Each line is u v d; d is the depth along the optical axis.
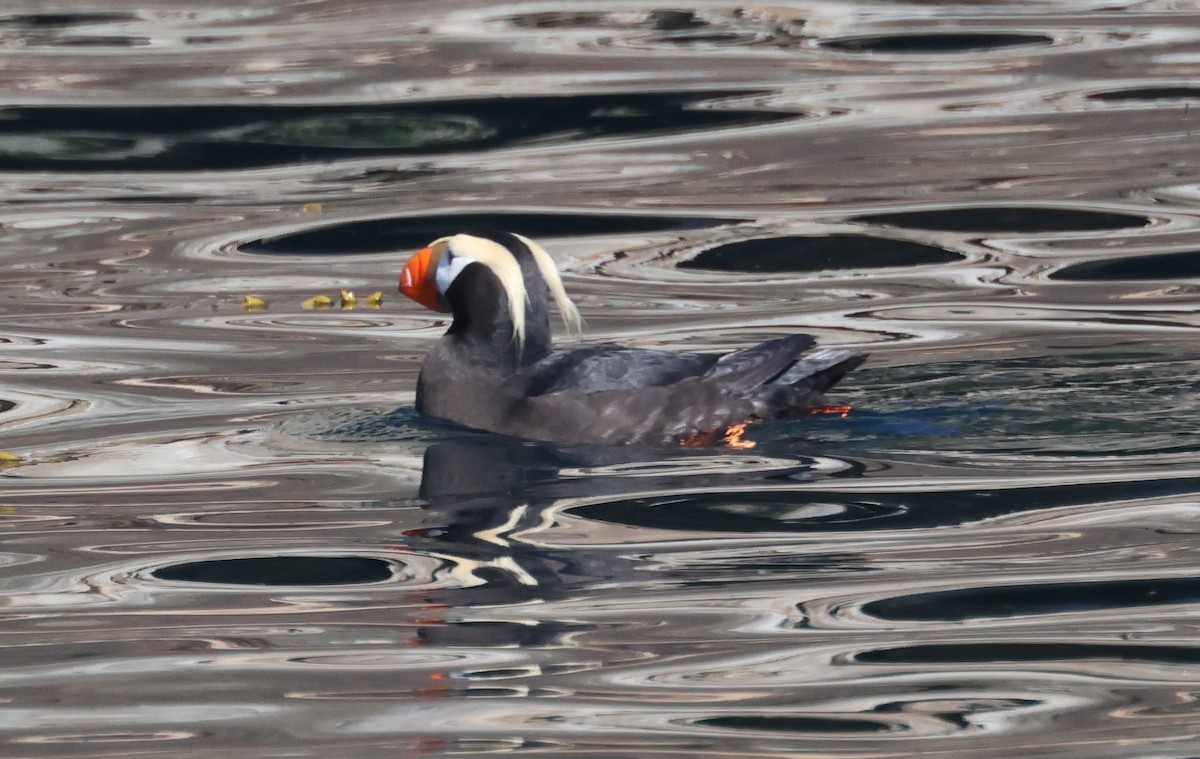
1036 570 9.75
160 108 23.08
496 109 23.06
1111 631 8.88
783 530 10.54
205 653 8.80
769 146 21.64
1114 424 12.53
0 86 23.80
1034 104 22.86
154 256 18.44
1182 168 20.22
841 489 11.26
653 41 25.84
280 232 19.20
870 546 10.20
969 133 21.78
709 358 12.90
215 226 19.55
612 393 12.62
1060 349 14.59
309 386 14.18
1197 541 10.12
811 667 8.49
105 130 22.44
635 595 9.50
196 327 16.03
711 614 9.20
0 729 7.91
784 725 7.83
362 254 18.56
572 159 21.55
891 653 8.65
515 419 12.77
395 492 11.45
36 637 9.06
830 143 21.64
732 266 17.75
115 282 17.53
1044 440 12.20
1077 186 19.73
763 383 12.67
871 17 27.20
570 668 8.53
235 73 24.33
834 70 24.59
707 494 11.23
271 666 8.63
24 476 11.99
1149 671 8.40
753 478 11.53
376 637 8.99
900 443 12.20
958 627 8.96
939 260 17.67
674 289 17.03
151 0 28.16
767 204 19.55
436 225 19.27
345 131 22.47
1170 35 25.80
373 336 15.74
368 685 8.37
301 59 24.88
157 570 10.06
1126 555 9.92
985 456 11.88
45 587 9.82
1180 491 11.02
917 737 7.69
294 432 12.93
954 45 25.72
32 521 11.02
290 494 11.46
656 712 7.99
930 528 10.47
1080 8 27.64
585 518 10.83
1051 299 16.23
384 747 7.64
